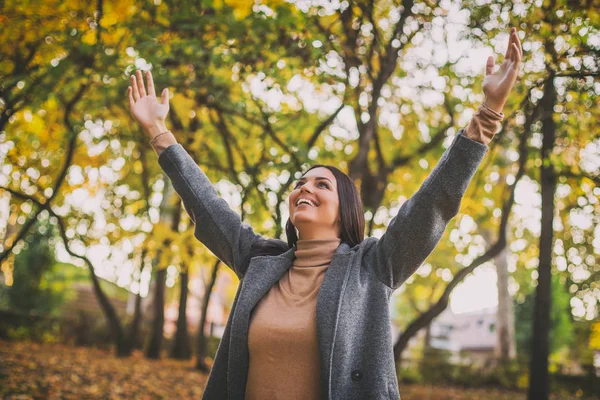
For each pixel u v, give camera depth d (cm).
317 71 737
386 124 1178
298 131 1066
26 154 1133
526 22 700
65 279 2436
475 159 184
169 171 240
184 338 1802
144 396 945
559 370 1998
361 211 219
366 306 192
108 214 1578
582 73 673
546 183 948
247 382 195
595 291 2366
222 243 229
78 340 2002
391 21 931
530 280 2831
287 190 838
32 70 742
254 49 684
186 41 679
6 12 682
